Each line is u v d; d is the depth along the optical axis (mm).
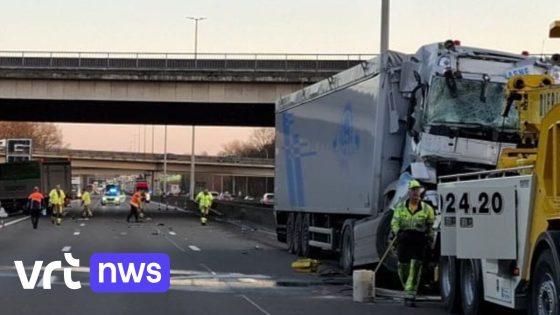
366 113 18281
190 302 14156
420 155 16203
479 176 12430
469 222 11844
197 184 181250
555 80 14180
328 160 21250
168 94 51875
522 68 16328
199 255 24797
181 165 123938
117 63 51750
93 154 120312
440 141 16062
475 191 11758
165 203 100375
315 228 22781
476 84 16266
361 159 18469
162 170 124562
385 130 17406
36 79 51844
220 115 60969
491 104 16234
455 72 16188
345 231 19297
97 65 51844
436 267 14531
